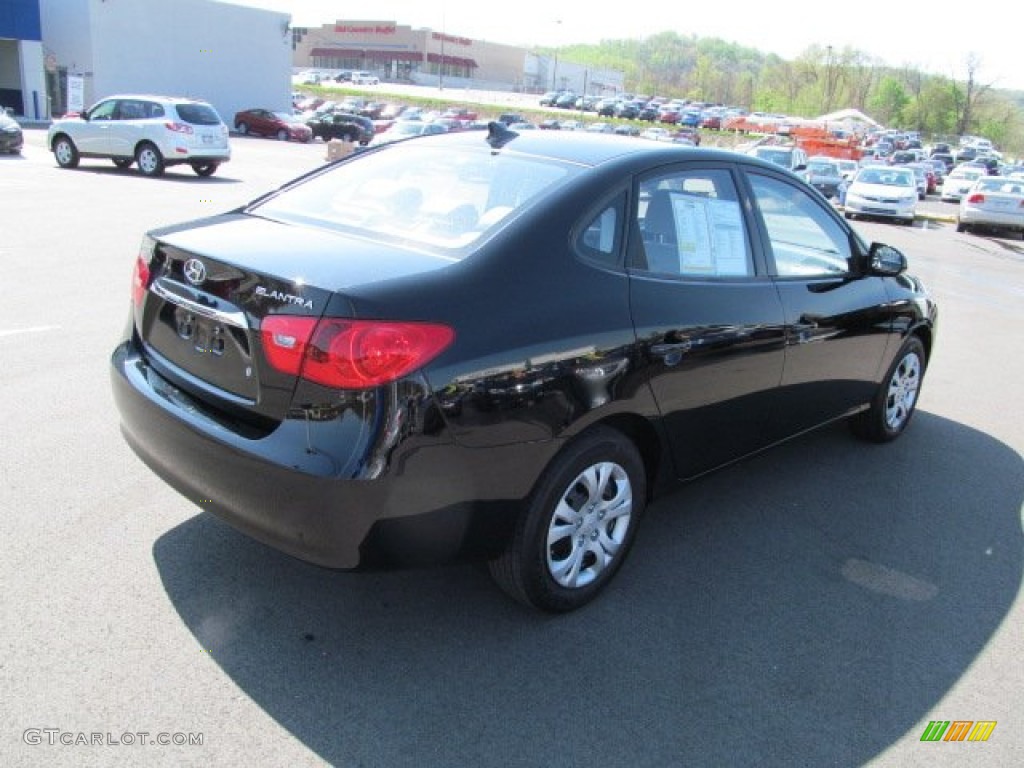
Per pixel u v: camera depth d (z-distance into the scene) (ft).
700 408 11.35
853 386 15.15
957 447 17.42
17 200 43.57
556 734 8.44
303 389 8.29
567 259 9.73
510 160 11.10
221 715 8.30
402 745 8.13
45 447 13.74
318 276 8.50
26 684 8.45
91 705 8.27
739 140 195.52
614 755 8.22
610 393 9.83
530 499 9.52
